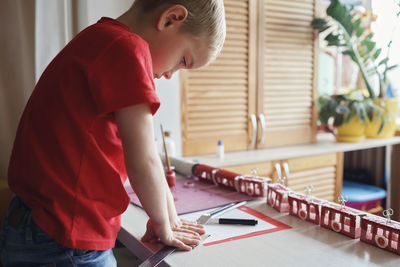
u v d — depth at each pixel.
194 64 0.77
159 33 0.71
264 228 0.83
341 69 2.74
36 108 0.67
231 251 0.71
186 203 1.03
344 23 2.30
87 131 0.63
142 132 0.62
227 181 1.16
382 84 2.44
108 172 0.65
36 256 0.63
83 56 0.64
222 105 2.12
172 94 1.94
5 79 1.54
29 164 0.65
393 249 0.69
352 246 0.72
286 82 2.36
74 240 0.62
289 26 2.32
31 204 0.65
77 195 0.63
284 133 2.38
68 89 0.64
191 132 2.05
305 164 2.19
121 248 1.17
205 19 0.71
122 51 0.62
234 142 2.20
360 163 2.74
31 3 1.53
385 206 2.53
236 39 2.13
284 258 0.67
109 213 0.66
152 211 0.67
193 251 0.71
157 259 0.67
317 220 0.84
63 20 1.59
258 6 2.17
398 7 2.40
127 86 0.60
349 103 2.36
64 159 0.63
